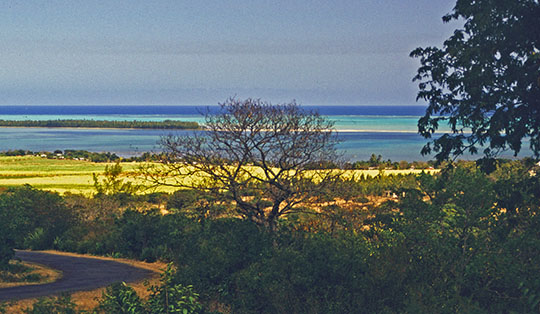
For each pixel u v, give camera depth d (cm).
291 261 1053
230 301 1216
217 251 1295
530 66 987
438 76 1117
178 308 948
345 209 1780
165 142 1719
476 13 1016
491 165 1095
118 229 2673
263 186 1795
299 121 1747
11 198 2072
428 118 1160
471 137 1124
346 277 1000
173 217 2462
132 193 4366
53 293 1390
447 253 1035
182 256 1413
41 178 8725
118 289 1039
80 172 9825
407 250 1038
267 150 1738
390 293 955
